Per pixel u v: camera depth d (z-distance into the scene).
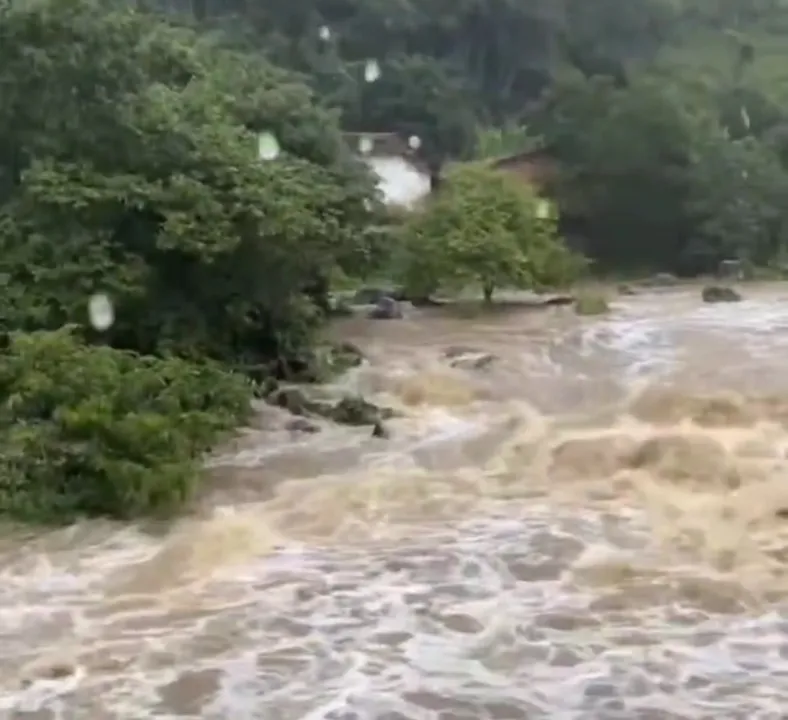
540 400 20.39
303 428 18.08
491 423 18.58
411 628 10.78
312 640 10.55
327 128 27.59
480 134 49.38
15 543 13.12
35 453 13.80
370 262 27.06
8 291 17.33
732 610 11.15
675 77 52.59
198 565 12.43
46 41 18.00
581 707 9.30
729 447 16.64
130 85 18.97
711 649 10.32
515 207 34.56
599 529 13.43
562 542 12.98
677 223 43.31
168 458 14.24
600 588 11.70
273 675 9.89
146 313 18.56
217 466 15.98
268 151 24.30
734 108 51.84
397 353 25.28
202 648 10.42
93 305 17.50
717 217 42.88
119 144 18.59
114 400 14.54
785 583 11.79
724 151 43.94
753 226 43.09
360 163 31.50
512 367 23.77
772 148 48.91
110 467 13.72
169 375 15.83
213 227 17.98
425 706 9.33
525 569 12.22
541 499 14.57
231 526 13.52
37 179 17.72
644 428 17.91
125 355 15.69
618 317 31.66
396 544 13.02
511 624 10.85
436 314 32.28
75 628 10.91
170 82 22.00
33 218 17.98
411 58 50.97
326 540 13.18
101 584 11.97
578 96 44.41
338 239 20.73
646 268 43.78
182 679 9.84
